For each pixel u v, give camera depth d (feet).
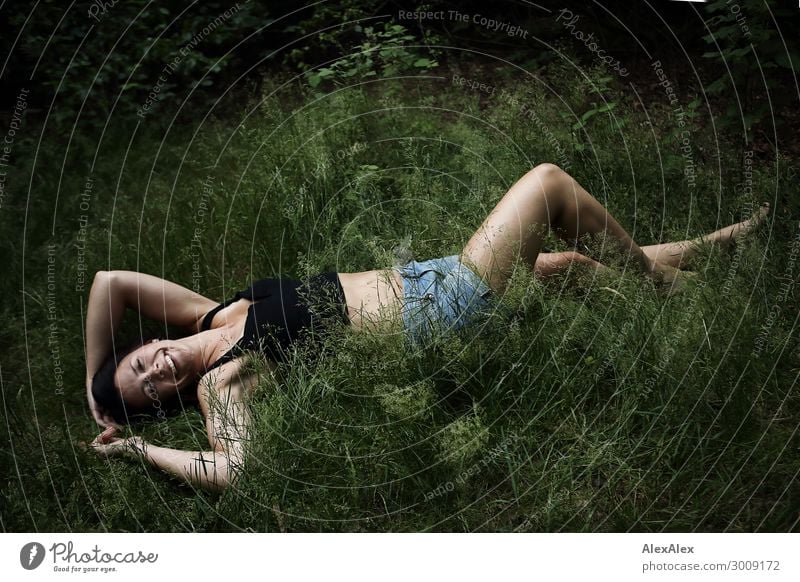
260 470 9.30
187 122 18.38
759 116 13.73
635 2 19.08
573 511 8.86
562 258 11.69
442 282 10.66
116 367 11.11
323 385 10.22
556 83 16.61
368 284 11.07
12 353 12.12
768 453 9.14
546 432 9.74
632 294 10.87
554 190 11.11
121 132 17.62
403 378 10.09
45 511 9.30
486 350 10.23
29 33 18.93
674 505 8.86
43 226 14.96
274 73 19.54
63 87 18.47
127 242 14.05
